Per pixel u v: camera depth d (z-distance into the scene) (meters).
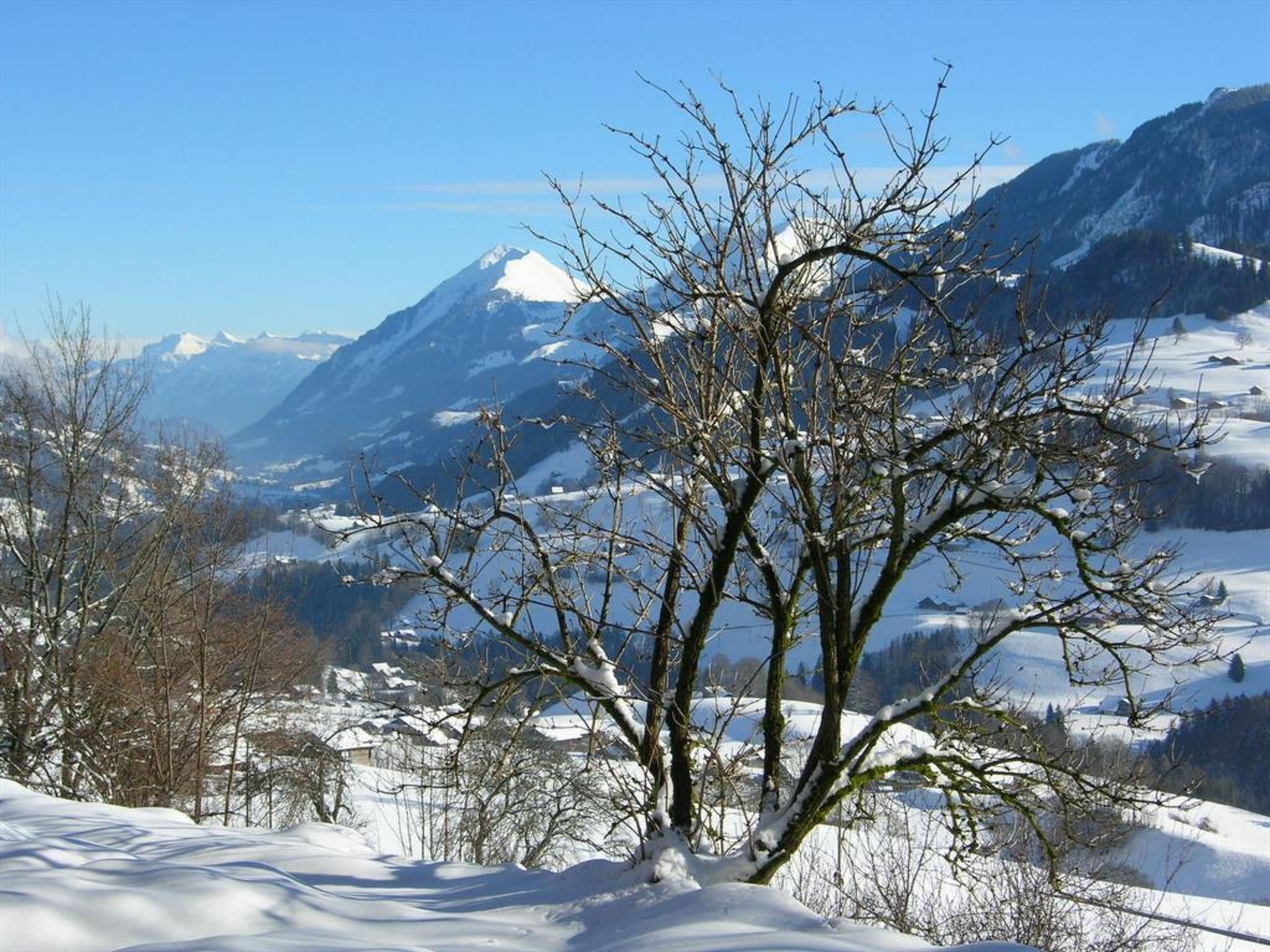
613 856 7.75
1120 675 7.18
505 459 6.60
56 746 19.23
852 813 7.43
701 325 6.58
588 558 6.74
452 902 6.00
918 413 6.77
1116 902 9.49
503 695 6.73
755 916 5.07
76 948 4.54
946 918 8.72
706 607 6.56
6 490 20.45
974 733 6.80
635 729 6.55
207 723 20.97
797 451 6.22
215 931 4.92
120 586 21.11
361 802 21.58
